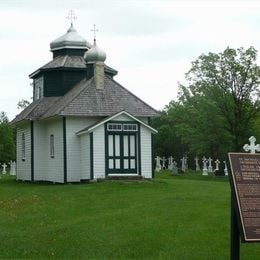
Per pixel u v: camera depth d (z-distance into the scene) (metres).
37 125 43.62
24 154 46.00
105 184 33.84
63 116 38.38
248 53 59.69
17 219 23.84
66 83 43.66
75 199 28.75
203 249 18.05
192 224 20.73
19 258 17.83
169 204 24.62
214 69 60.28
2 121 87.69
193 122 61.84
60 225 21.89
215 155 64.12
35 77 46.88
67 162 38.62
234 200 14.92
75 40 44.47
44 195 30.86
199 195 27.55
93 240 19.30
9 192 33.97
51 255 18.20
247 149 17.72
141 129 37.81
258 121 59.75
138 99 40.31
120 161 37.38
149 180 36.00
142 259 17.38
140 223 21.19
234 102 59.22
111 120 37.22
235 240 15.23
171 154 77.56
